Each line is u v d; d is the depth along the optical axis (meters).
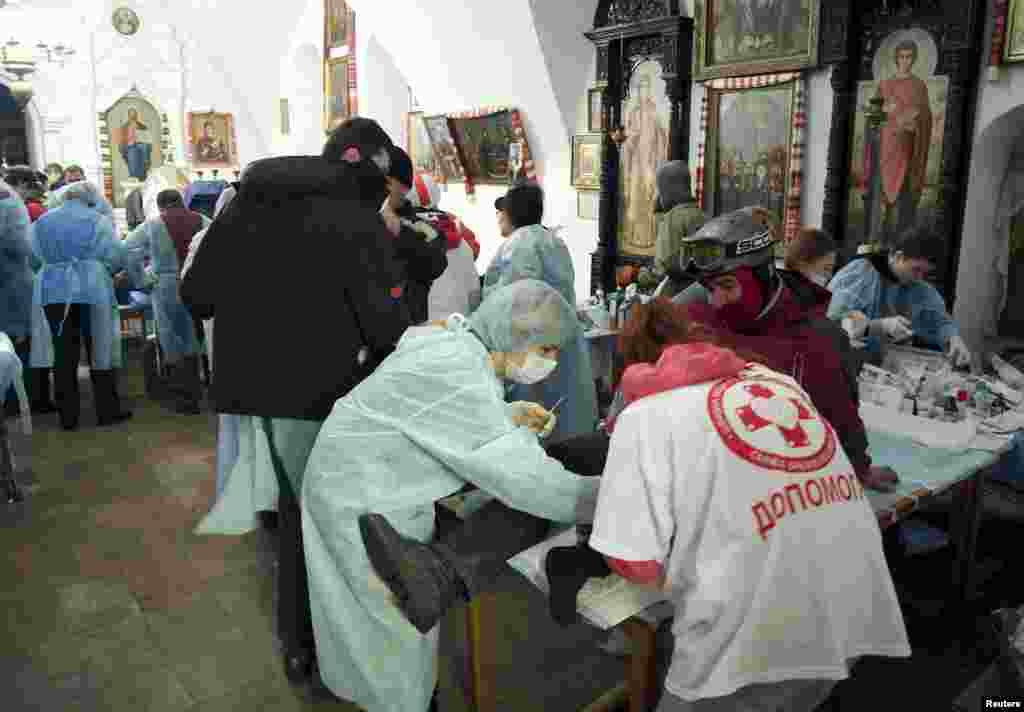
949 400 2.88
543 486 1.70
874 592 1.41
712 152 5.29
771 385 1.46
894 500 2.11
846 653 1.35
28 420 3.78
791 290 2.12
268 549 3.41
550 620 2.21
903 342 3.31
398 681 1.84
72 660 2.61
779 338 1.94
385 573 1.71
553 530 1.96
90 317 4.84
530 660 2.15
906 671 2.51
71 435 4.84
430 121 7.87
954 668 2.52
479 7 6.24
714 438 1.36
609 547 1.39
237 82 12.81
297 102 11.84
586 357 3.21
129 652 2.66
